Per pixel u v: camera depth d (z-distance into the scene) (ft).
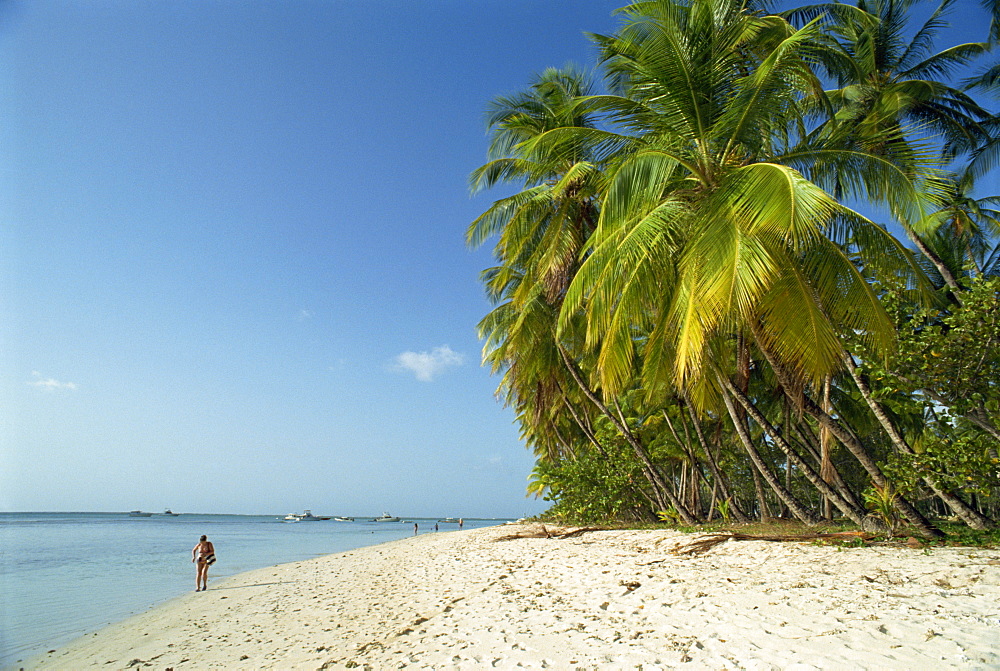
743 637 18.70
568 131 41.57
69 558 98.02
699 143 36.73
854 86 48.80
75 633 38.58
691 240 34.42
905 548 29.32
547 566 42.11
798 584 24.56
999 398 29.78
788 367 37.88
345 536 206.80
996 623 16.78
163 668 27.09
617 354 38.24
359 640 27.50
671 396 70.59
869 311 32.35
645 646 19.30
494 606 29.78
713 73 35.32
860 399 61.93
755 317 36.01
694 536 43.14
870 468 38.34
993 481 30.12
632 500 73.61
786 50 32.78
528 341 65.72
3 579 68.85
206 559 57.72
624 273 38.40
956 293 30.83
